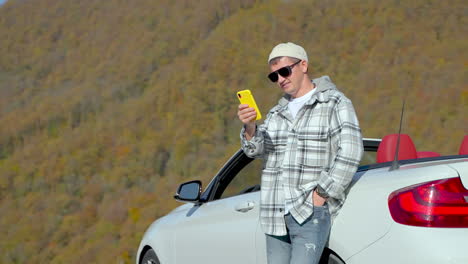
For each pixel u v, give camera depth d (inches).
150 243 198.8
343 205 112.7
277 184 121.0
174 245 181.9
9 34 3683.6
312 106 117.7
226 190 169.6
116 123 2091.5
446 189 97.2
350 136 111.7
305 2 2696.9
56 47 3410.4
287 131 122.7
